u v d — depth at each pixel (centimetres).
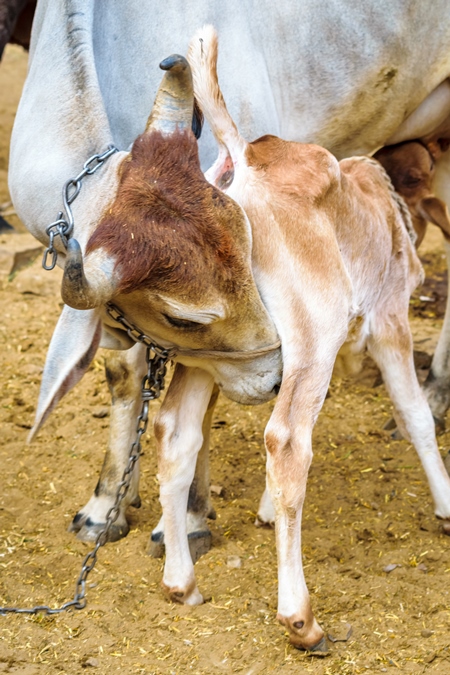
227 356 393
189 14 463
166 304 365
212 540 490
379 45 522
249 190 400
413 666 384
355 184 457
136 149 372
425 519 514
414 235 498
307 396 403
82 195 395
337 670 382
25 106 439
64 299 327
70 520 512
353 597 434
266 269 397
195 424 420
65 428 613
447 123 587
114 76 453
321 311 407
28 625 411
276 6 494
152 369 408
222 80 473
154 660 392
